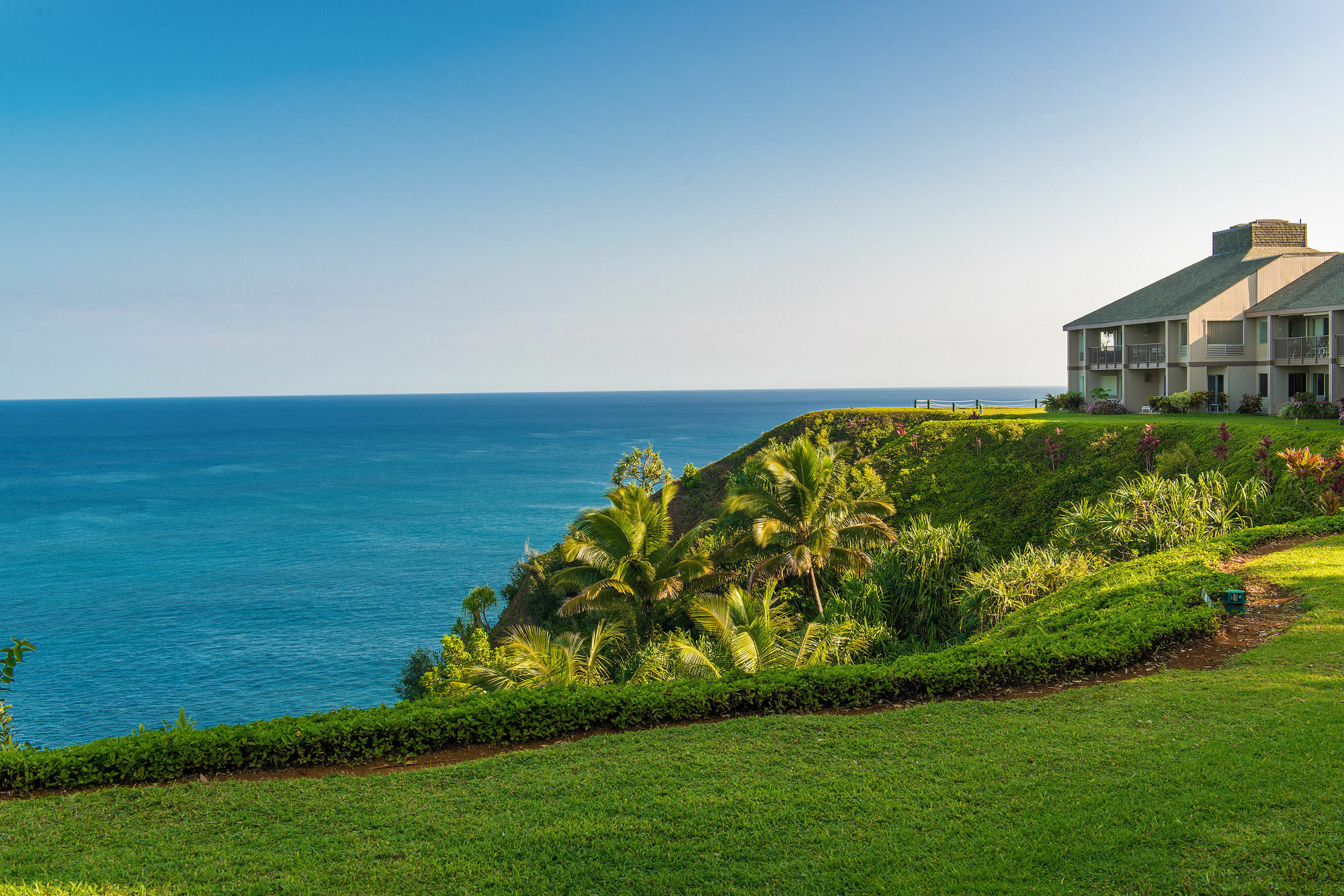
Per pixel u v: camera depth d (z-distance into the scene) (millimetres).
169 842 8977
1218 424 40781
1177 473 35125
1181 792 8602
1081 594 18875
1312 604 15531
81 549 87062
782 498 32500
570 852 8320
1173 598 16438
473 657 32562
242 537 92500
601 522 31609
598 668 22453
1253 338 51969
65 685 47031
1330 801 8078
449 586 69438
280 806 9789
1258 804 8172
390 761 11461
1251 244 58094
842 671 13102
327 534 93875
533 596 44406
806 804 9062
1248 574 18344
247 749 11125
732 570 36281
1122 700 11734
